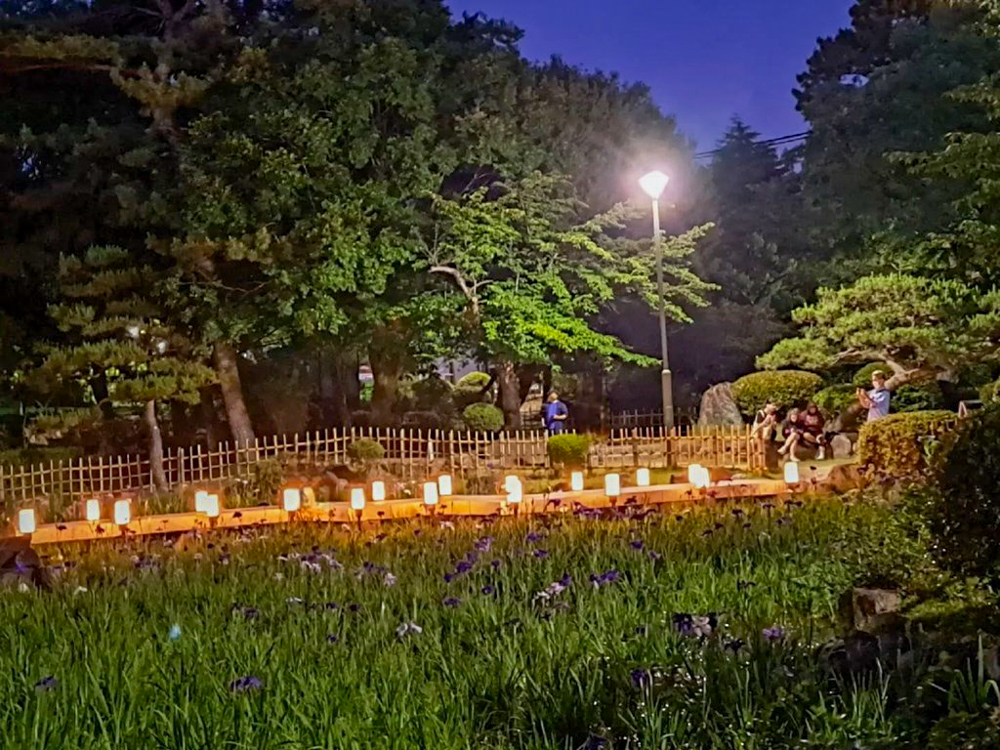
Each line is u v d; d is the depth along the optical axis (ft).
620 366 86.94
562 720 13.60
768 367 60.95
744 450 56.70
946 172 46.85
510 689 14.69
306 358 78.64
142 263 60.80
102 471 56.39
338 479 52.39
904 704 12.42
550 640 17.02
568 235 67.72
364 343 69.00
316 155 59.26
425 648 17.19
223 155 58.65
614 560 24.93
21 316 64.49
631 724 13.00
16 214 62.54
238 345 66.69
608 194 76.43
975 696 12.00
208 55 63.98
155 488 54.49
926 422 38.96
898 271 62.85
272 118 58.95
